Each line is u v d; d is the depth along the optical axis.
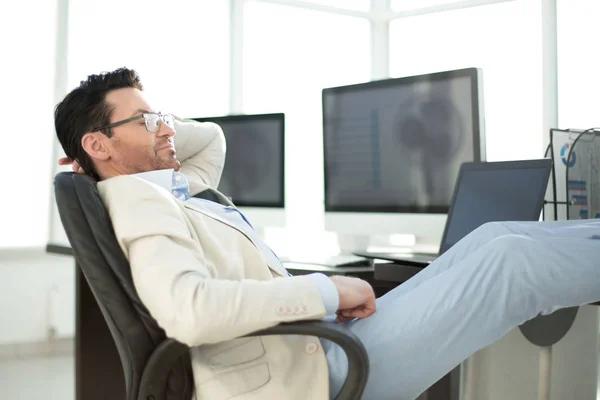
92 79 1.46
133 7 4.11
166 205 1.18
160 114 1.50
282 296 1.06
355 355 1.06
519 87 4.07
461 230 2.08
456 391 1.83
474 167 2.11
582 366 2.01
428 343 1.18
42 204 3.95
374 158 2.55
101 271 1.10
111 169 1.46
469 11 4.17
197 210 1.30
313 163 4.35
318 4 4.39
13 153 3.88
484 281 1.16
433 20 4.27
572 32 4.03
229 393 1.12
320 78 4.42
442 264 1.47
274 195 2.85
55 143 3.97
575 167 2.25
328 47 4.43
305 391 1.16
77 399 1.73
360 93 2.60
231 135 2.97
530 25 4.04
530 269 1.14
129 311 1.10
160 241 1.11
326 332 1.05
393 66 4.42
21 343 3.81
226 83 4.33
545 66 4.00
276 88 4.38
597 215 2.29
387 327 1.19
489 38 4.12
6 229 3.87
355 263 2.20
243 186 2.93
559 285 1.15
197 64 4.25
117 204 1.16
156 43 4.15
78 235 1.11
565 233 1.42
